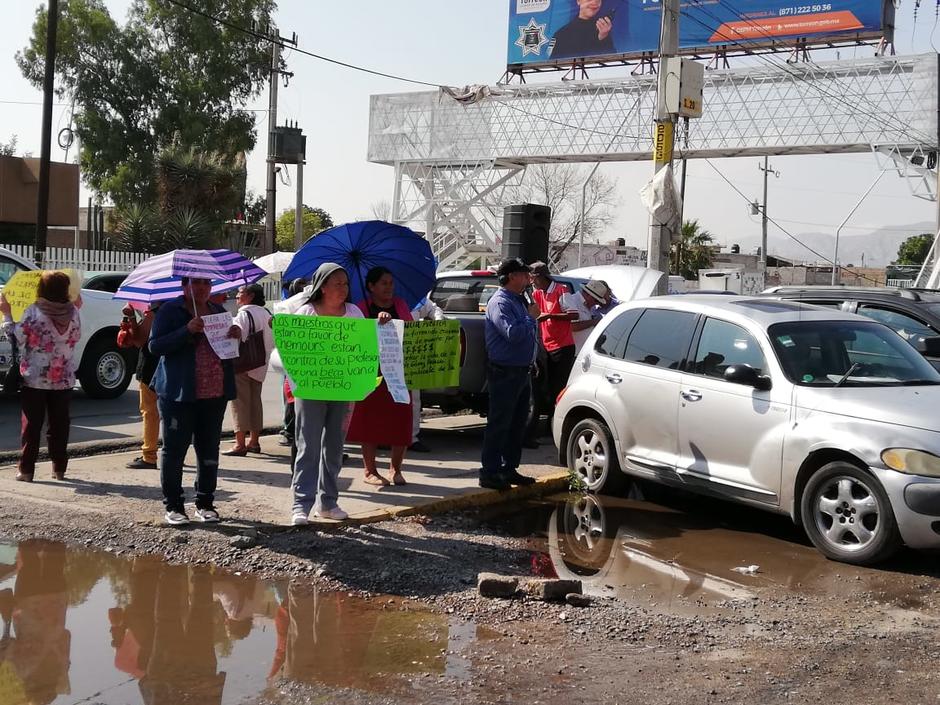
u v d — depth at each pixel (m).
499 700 4.42
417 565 6.35
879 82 31.52
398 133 39.50
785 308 8.13
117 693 4.43
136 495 7.61
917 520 6.43
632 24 36.44
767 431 7.30
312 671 4.71
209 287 6.68
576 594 5.80
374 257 7.95
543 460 9.89
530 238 14.10
